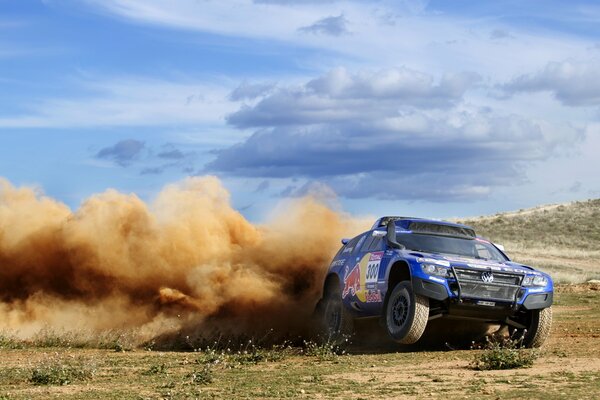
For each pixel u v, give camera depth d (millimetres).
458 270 11977
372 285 12898
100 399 8750
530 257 51875
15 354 13242
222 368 11023
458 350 12516
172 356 12812
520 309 12258
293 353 12648
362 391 8570
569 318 17625
